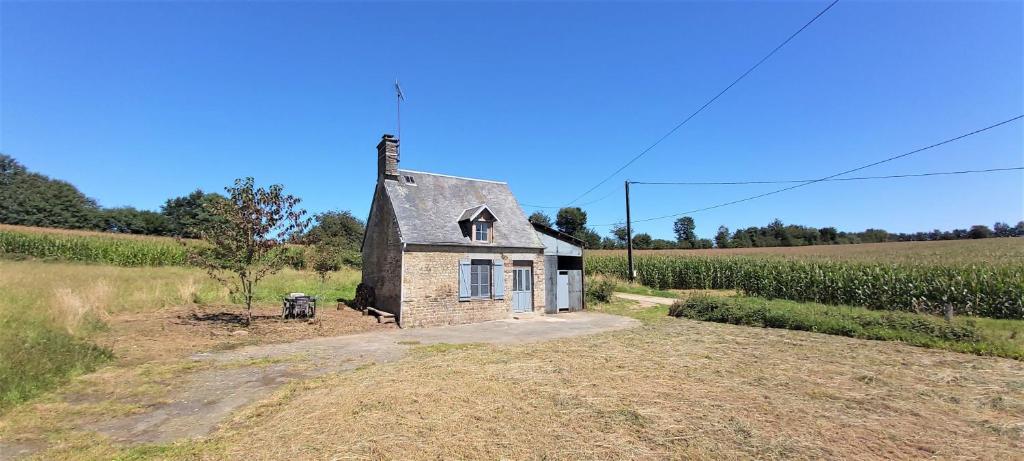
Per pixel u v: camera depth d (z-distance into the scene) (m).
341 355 10.12
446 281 15.92
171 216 68.50
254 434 5.46
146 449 5.06
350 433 5.36
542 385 7.42
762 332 13.48
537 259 18.50
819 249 52.72
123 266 28.50
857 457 4.84
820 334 12.99
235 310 16.55
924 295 18.48
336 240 35.69
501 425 5.62
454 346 11.30
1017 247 43.53
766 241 77.81
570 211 69.44
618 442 5.14
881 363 9.24
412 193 17.48
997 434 5.51
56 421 5.94
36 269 21.56
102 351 9.28
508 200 20.30
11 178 64.19
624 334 13.22
